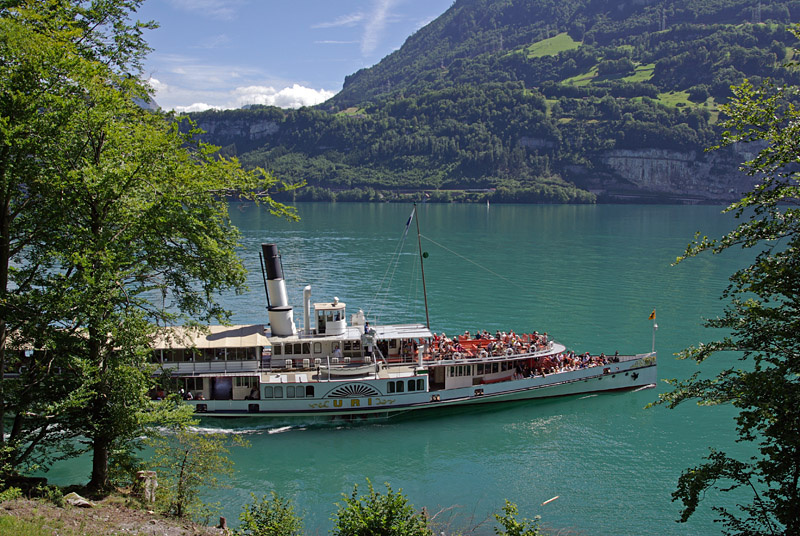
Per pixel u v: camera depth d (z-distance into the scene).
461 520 31.61
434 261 117.94
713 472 18.41
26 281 26.83
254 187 30.41
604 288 92.25
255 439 41.94
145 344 26.61
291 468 37.62
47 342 24.33
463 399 46.94
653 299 84.56
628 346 63.28
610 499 34.06
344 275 102.81
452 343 51.59
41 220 25.89
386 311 78.06
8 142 21.69
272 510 24.64
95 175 24.16
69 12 27.08
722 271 106.25
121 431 25.80
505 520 21.75
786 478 18.70
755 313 18.08
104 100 24.41
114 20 28.67
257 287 92.50
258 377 44.41
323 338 47.06
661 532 30.83
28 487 25.69
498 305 81.31
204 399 44.19
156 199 26.27
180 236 28.44
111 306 24.80
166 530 24.45
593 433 43.06
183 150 27.55
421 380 45.69
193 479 28.97
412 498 34.03
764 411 16.17
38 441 26.98
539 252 130.88
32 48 22.52
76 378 26.00
